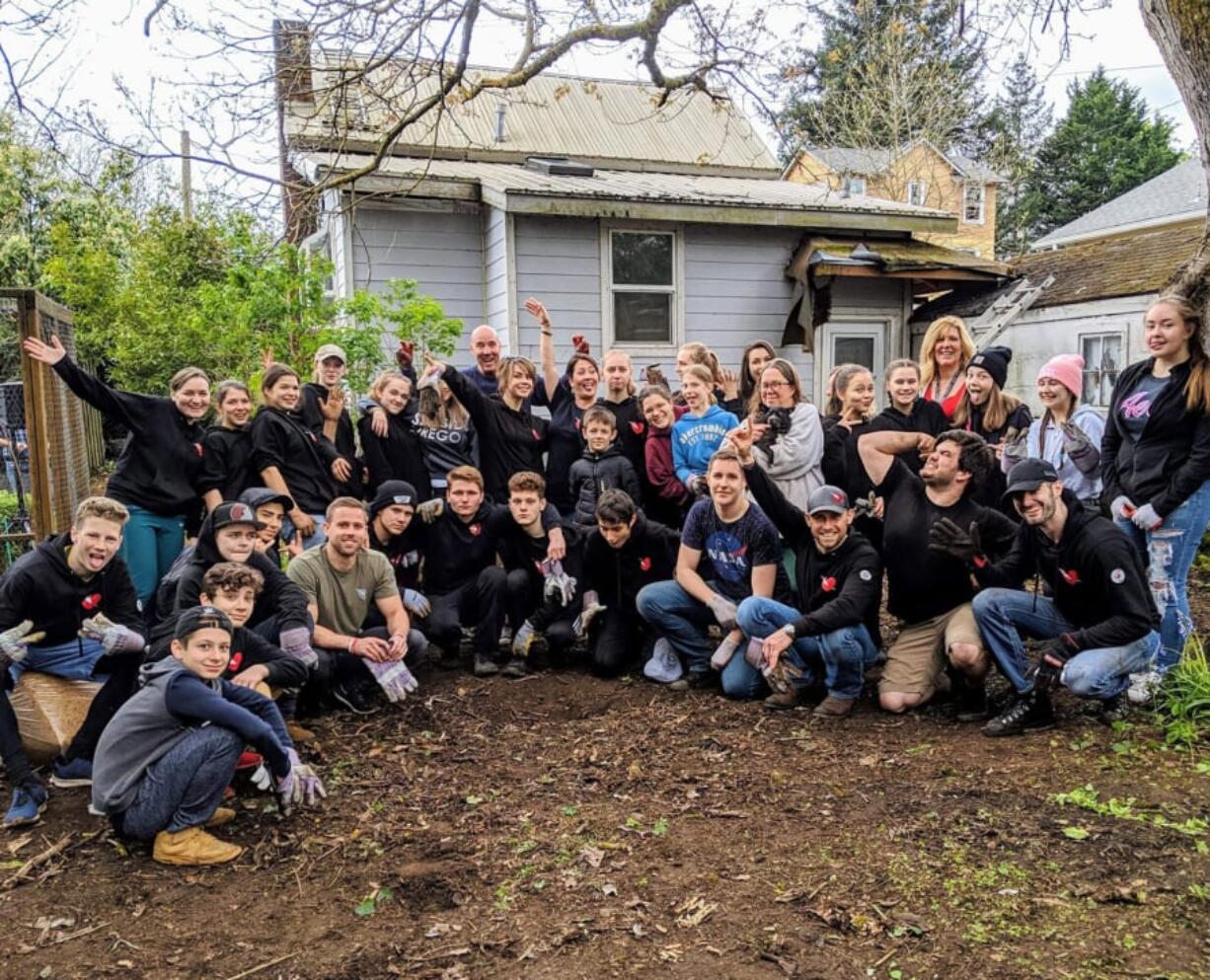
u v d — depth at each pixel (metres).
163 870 3.43
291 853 3.54
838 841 3.48
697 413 5.86
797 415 5.51
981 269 12.06
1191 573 6.87
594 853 3.45
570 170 12.30
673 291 11.67
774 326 12.25
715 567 5.20
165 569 5.34
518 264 10.88
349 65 6.86
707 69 7.57
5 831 3.74
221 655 3.54
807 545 4.99
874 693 5.15
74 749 4.07
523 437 6.07
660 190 11.30
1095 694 4.30
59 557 4.14
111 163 11.27
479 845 3.55
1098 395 11.98
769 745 4.43
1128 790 3.77
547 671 5.61
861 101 20.92
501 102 14.34
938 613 4.85
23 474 8.55
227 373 11.82
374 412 6.01
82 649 4.33
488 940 2.93
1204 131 5.36
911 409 5.50
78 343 14.21
